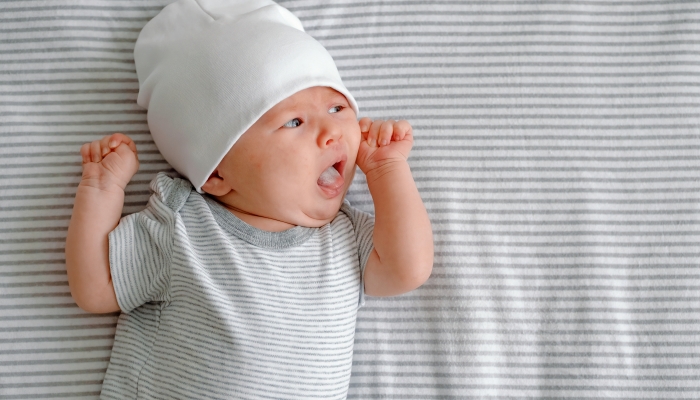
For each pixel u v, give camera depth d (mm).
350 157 1068
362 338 1184
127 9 1252
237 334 998
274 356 1004
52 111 1212
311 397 1020
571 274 1188
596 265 1187
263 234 1066
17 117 1204
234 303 1018
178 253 1049
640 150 1225
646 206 1204
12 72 1220
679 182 1209
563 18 1273
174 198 1089
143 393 1047
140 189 1197
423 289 1193
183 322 1036
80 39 1230
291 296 1037
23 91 1215
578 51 1265
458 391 1157
